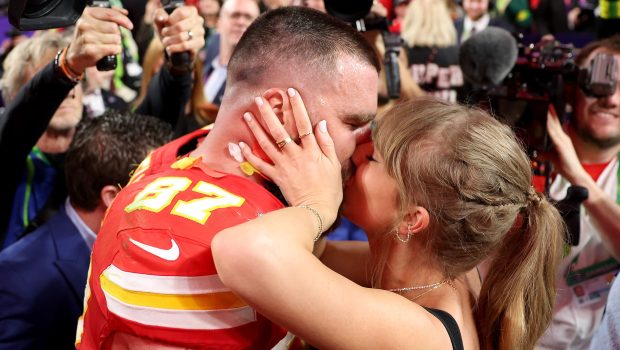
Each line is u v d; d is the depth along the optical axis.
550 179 1.93
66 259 1.61
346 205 1.27
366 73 1.16
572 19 4.03
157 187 1.14
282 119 1.14
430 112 1.21
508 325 1.24
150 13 3.17
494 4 4.05
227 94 1.19
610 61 1.77
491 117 1.23
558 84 1.82
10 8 1.22
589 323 1.89
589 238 1.88
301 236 1.00
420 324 1.07
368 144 1.24
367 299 1.03
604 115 1.90
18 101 1.60
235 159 1.17
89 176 1.61
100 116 1.71
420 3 3.09
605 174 1.99
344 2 1.84
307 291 0.96
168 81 1.88
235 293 0.98
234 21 2.84
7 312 1.53
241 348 1.07
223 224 1.06
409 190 1.18
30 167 1.92
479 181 1.15
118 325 1.07
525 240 1.24
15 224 1.87
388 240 1.25
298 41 1.14
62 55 1.55
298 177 1.12
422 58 3.06
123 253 1.07
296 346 1.38
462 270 1.21
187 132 2.37
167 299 1.04
